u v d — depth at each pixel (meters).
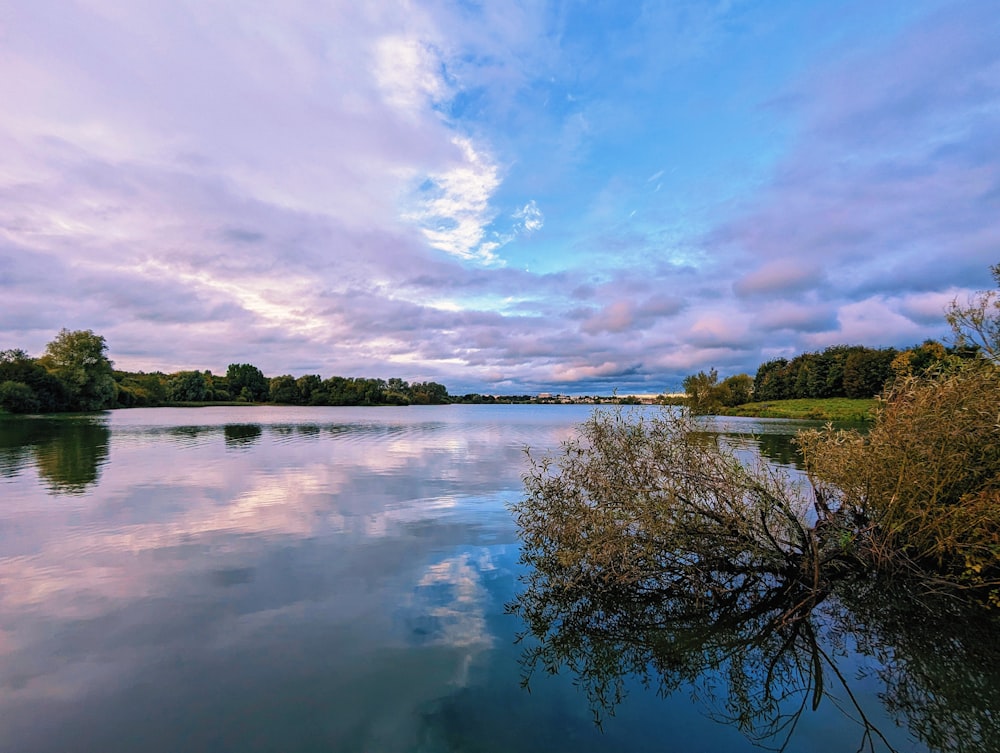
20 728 4.08
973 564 6.61
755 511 7.34
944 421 6.77
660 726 4.28
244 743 3.93
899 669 5.27
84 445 27.44
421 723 4.20
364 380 165.50
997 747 4.05
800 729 4.28
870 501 7.70
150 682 4.75
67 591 6.95
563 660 5.36
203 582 7.32
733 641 5.86
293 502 12.93
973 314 7.81
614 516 7.07
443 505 12.64
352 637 5.70
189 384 128.50
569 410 133.25
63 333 81.12
